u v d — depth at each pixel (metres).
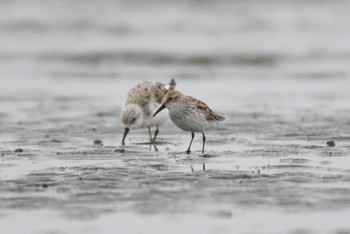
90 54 33.91
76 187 11.11
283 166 12.62
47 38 39.25
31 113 20.08
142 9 51.16
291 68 29.67
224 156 13.77
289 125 17.53
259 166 12.68
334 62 31.19
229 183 11.30
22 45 37.00
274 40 38.28
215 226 9.23
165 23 45.28
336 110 19.86
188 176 11.84
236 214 9.68
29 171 12.38
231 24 44.81
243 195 10.55
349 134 16.08
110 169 12.48
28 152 14.30
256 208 9.91
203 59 32.28
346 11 49.84
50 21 45.22
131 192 10.78
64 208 9.99
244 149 14.51
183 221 9.41
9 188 11.08
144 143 15.69
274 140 15.55
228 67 30.25
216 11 50.44
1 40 38.56
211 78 27.31
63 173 12.16
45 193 10.77
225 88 24.83
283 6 52.44
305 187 10.98
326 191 10.73
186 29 42.78
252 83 25.98
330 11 50.00
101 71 29.41
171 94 14.47
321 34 40.34
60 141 15.74
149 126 16.09
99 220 9.48
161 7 52.19
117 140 16.09
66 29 42.56
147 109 15.93
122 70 29.61
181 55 33.41
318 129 16.81
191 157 13.72
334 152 13.93
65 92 24.28
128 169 12.48
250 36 39.81
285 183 11.27
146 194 10.66
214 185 11.18
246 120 18.45
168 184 11.27
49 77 27.91
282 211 9.77
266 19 46.75
